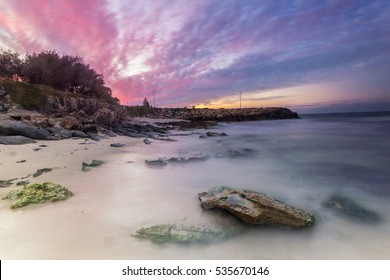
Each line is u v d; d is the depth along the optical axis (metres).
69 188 8.62
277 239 5.87
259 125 62.06
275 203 6.75
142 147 19.95
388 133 34.84
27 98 38.16
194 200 7.92
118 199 7.81
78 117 33.34
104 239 5.46
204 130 44.16
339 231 6.49
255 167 13.88
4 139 16.42
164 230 5.72
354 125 53.91
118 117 37.94
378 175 12.34
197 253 5.19
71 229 5.82
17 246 5.07
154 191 8.80
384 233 6.46
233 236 5.77
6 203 6.98
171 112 85.81
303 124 63.84
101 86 65.25
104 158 14.11
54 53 58.00
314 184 10.71
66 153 14.59
